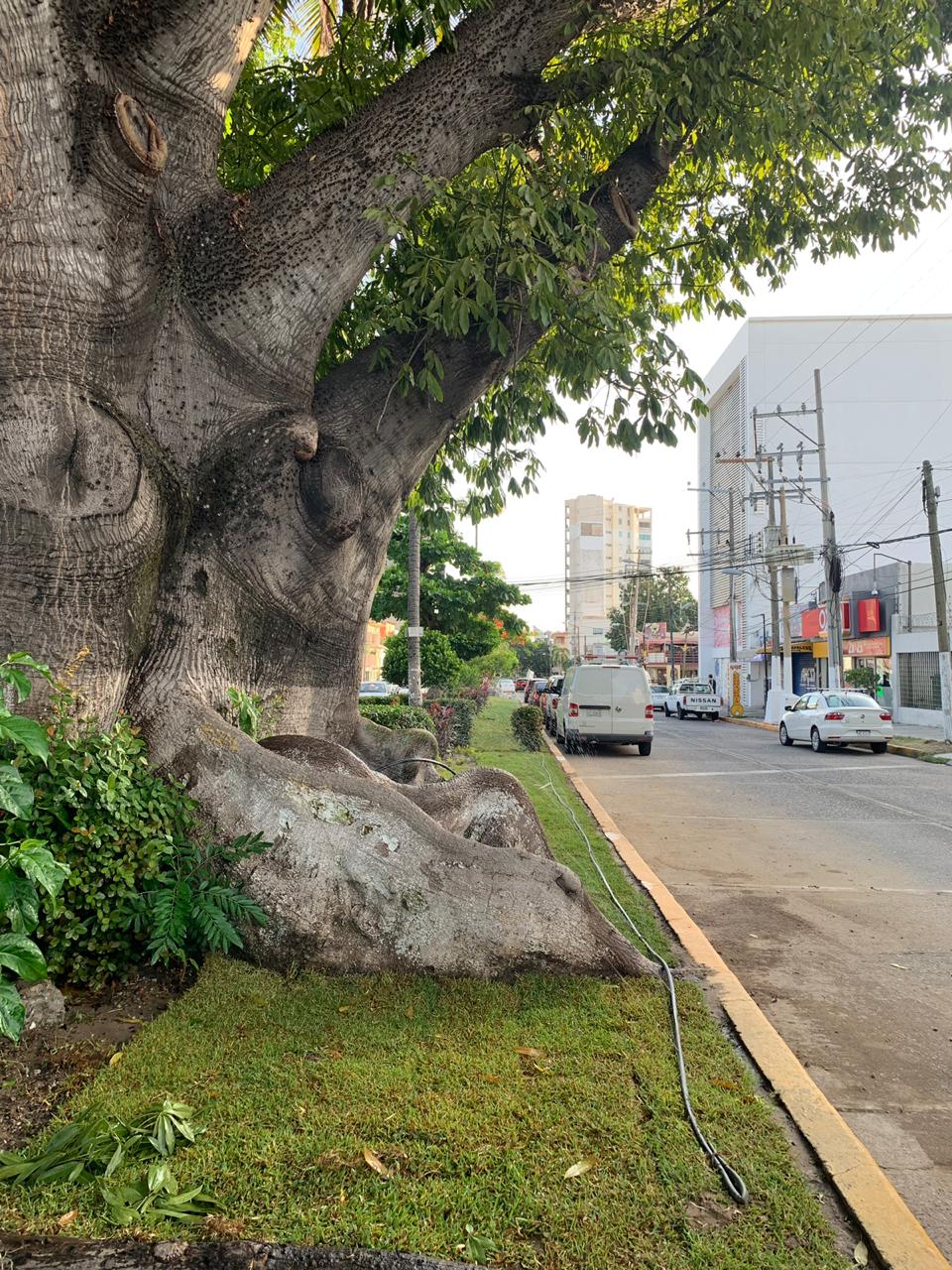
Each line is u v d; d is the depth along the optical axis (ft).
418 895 14.94
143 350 16.02
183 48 15.43
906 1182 10.78
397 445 19.79
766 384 166.81
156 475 16.10
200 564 17.02
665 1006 14.40
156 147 14.55
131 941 14.42
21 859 10.27
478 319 19.65
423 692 77.46
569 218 21.39
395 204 18.02
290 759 16.33
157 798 14.51
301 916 14.80
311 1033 12.59
